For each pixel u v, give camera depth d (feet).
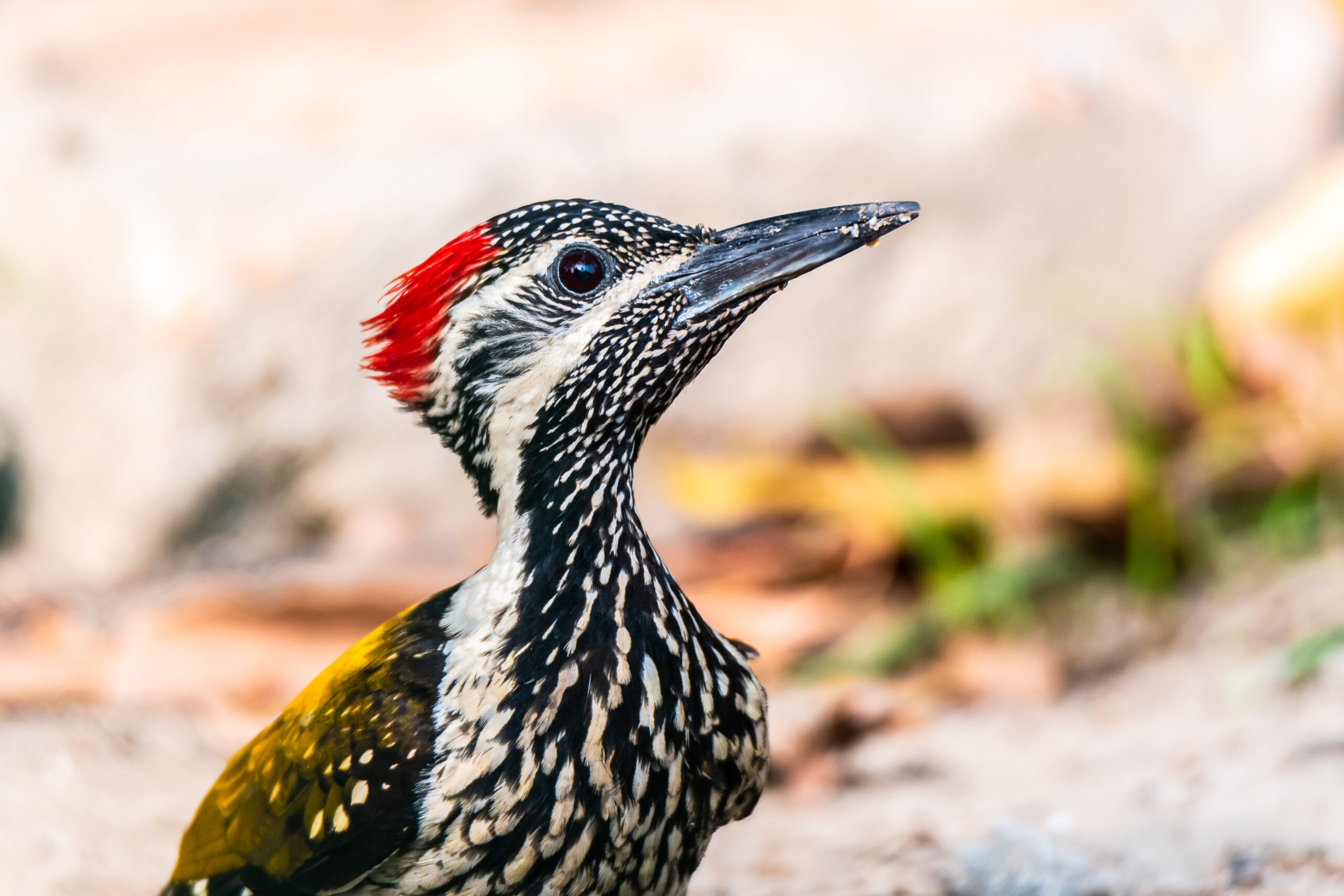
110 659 32.12
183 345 37.68
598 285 17.92
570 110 42.04
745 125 40.06
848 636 35.88
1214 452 38.22
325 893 17.51
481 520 39.65
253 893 18.02
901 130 40.45
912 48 43.86
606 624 17.25
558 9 46.88
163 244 37.91
